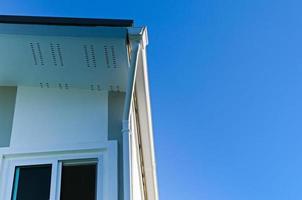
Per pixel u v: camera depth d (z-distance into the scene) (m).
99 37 4.25
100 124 4.47
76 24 4.27
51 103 4.59
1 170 4.24
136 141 5.38
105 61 4.44
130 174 4.03
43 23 4.27
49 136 4.40
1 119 4.49
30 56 4.42
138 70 4.50
